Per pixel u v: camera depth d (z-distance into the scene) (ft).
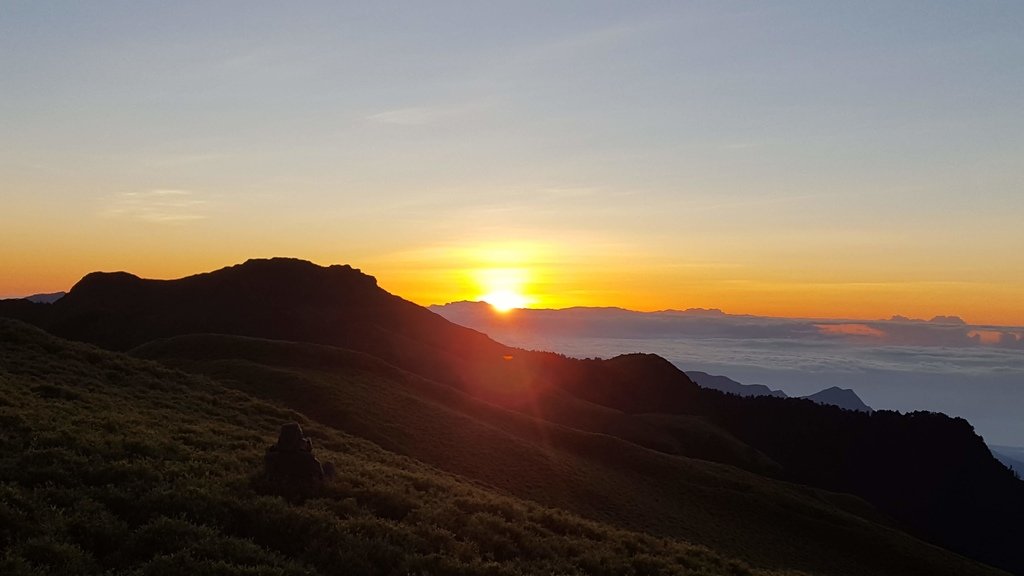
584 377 575.38
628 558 64.39
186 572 40.98
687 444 428.56
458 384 418.72
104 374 114.01
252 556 45.03
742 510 202.69
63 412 74.18
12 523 43.06
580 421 406.41
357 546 49.55
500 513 69.26
